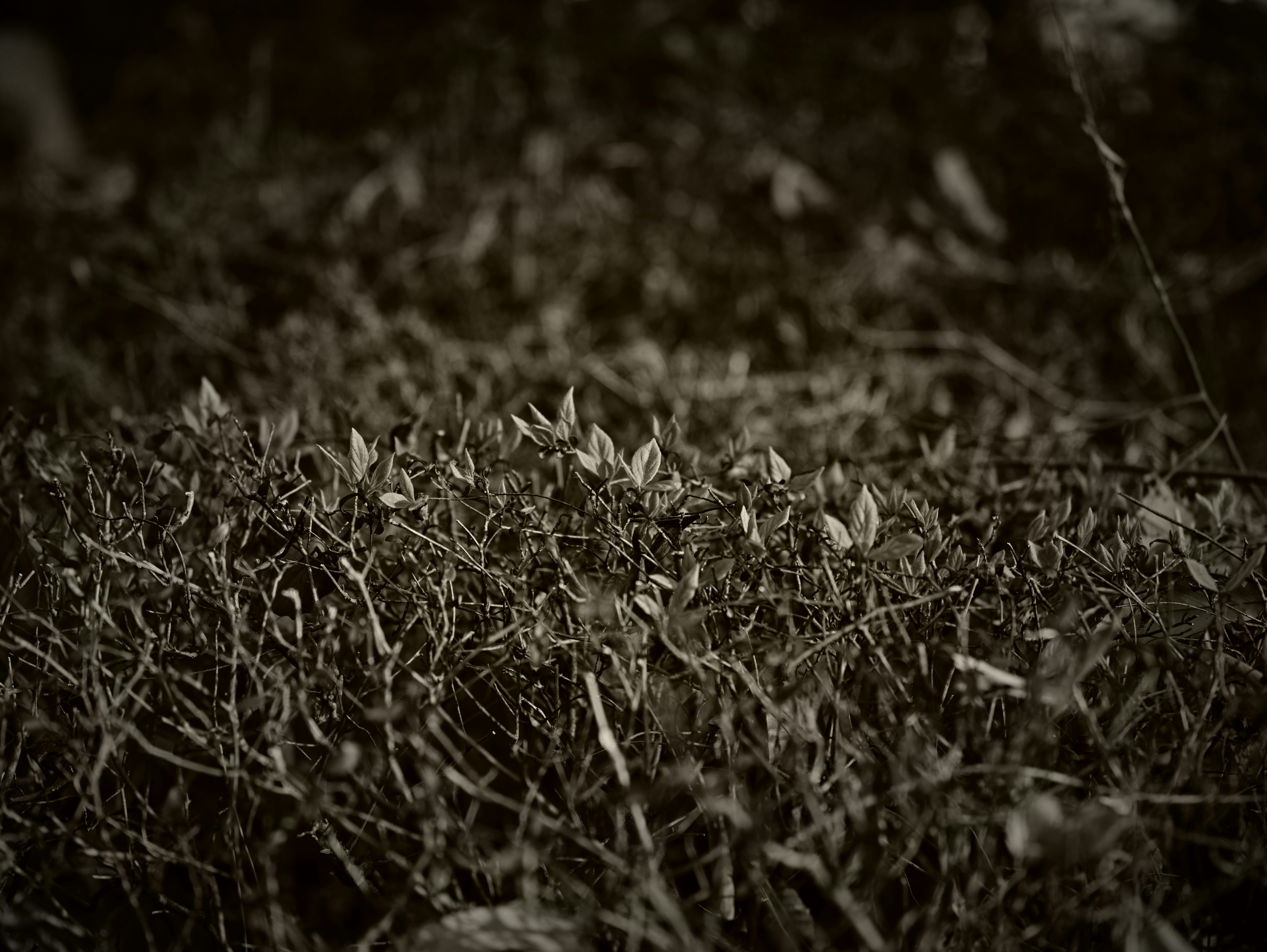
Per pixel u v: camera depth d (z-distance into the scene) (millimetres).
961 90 1609
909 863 741
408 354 1146
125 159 1719
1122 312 1336
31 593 894
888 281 1393
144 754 812
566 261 1424
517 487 791
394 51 1738
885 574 780
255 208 1468
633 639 752
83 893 782
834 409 1074
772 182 1561
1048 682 726
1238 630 786
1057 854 701
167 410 927
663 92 1653
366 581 781
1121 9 1584
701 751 763
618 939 724
